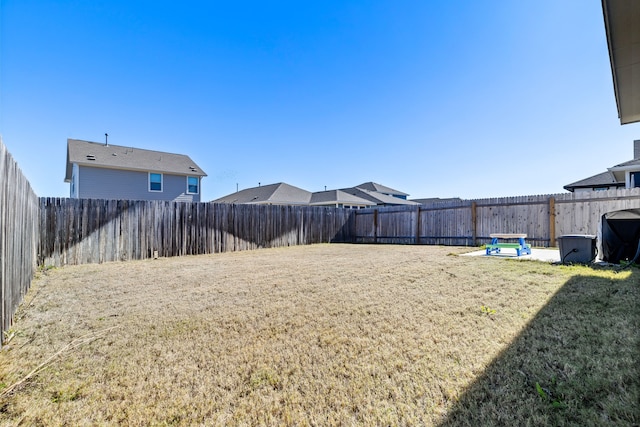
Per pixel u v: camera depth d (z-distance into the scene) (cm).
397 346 238
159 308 350
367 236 1338
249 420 160
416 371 202
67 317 322
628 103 425
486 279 444
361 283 449
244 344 250
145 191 1650
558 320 274
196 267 646
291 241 1177
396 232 1228
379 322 288
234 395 182
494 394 174
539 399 167
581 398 166
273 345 246
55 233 680
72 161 1435
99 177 1524
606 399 164
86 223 725
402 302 347
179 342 256
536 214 873
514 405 164
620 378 181
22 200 385
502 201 938
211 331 278
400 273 514
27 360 227
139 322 304
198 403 174
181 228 887
